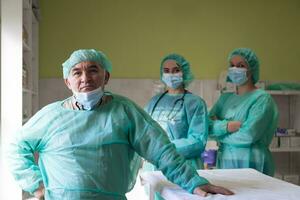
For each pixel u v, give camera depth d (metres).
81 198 1.40
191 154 2.33
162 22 3.67
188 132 2.41
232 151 2.45
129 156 1.56
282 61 3.88
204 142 2.36
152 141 1.48
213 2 3.76
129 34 3.62
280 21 3.88
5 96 2.34
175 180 1.46
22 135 1.51
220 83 3.63
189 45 3.71
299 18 3.89
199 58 3.73
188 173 1.44
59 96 3.50
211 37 3.75
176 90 2.55
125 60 3.61
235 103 2.57
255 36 3.83
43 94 3.49
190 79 2.60
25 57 2.88
